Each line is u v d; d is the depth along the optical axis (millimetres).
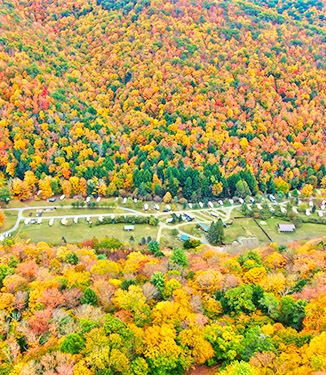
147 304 78500
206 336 69750
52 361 60406
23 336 69188
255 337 67625
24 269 93688
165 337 67562
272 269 98812
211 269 95125
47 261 103875
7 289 82188
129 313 74625
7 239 138875
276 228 170625
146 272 94812
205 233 164000
